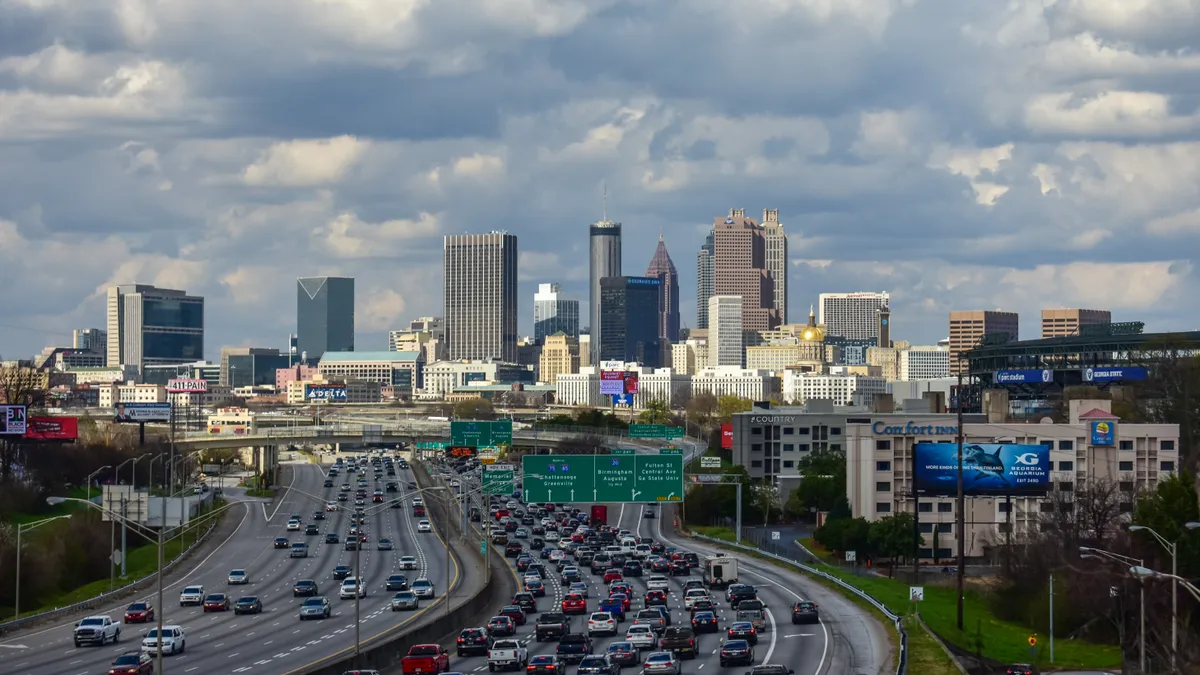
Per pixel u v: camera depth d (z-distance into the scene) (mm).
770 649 185625
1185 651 127688
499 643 172500
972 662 172625
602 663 158875
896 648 184875
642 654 179375
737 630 190125
